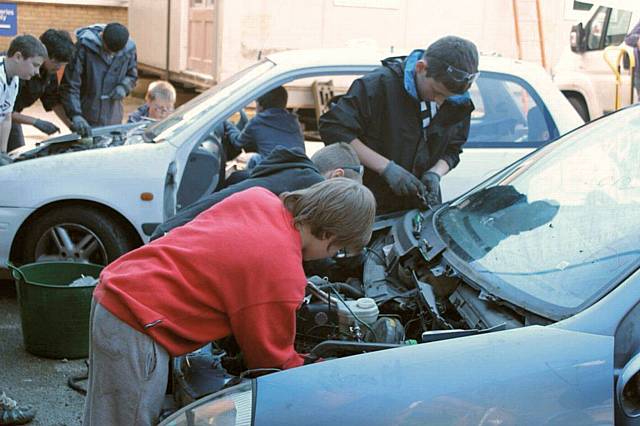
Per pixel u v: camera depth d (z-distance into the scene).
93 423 2.78
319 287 3.22
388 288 3.37
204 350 3.12
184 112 6.12
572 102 10.54
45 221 5.65
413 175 4.63
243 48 10.42
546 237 3.08
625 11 10.80
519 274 2.93
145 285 2.72
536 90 6.21
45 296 4.89
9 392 4.56
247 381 2.54
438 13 10.66
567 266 2.84
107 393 2.76
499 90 6.16
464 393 2.33
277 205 2.86
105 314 2.73
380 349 2.66
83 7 16.14
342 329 3.02
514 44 10.84
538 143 6.16
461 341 2.51
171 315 2.72
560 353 2.40
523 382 2.34
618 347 2.43
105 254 5.70
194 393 2.79
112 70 8.13
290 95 6.21
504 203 3.50
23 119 7.33
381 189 4.55
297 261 2.75
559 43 10.79
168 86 7.62
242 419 2.39
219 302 2.73
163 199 5.64
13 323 5.60
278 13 10.37
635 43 10.74
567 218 3.13
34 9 15.85
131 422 2.74
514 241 3.15
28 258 5.70
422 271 3.30
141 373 2.72
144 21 14.13
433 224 3.61
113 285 2.74
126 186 5.59
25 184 5.57
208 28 11.22
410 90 4.47
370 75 4.62
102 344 2.74
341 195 2.76
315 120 6.22
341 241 2.80
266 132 6.00
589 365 2.37
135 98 14.73
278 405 2.38
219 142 6.21
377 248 3.77
